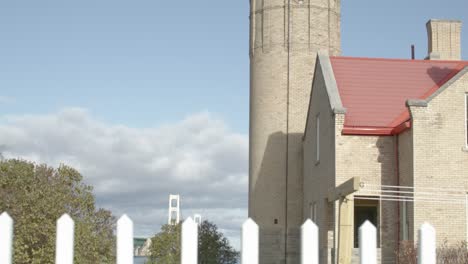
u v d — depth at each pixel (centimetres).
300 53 4438
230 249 4944
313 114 3453
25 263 3102
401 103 3045
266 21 4522
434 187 2625
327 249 2909
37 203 3275
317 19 4488
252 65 4606
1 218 564
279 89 4425
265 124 4428
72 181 3606
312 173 3481
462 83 2672
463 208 2620
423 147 2641
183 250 590
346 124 2889
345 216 2181
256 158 4444
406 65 3312
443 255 2125
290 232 4219
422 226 622
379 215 2803
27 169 3428
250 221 592
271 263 4203
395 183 2827
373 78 3206
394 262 2748
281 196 4291
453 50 3922
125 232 591
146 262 5684
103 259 3603
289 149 4341
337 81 3175
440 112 2659
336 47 4578
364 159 2848
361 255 620
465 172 2639
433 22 3922
